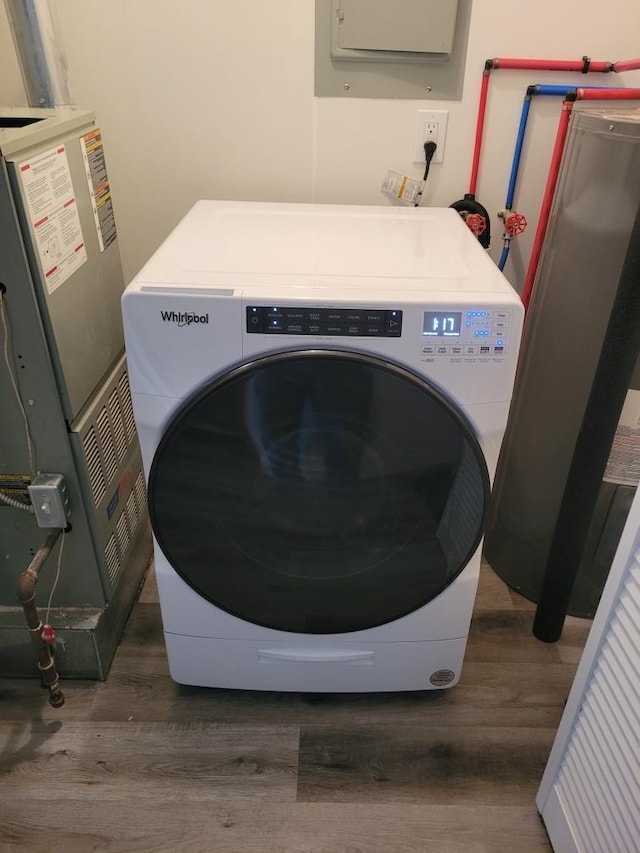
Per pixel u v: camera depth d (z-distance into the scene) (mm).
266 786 1291
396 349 1021
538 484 1614
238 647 1349
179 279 1032
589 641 1048
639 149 1197
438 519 1176
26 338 1139
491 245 1746
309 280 1052
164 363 1034
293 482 1139
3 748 1340
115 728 1383
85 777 1295
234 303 986
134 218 1712
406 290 1026
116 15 1468
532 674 1524
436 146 1612
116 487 1484
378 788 1294
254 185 1671
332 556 1220
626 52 1512
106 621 1462
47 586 1414
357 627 1311
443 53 1488
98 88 1552
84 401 1309
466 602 1294
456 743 1376
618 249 1281
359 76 1527
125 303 991
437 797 1282
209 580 1236
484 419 1090
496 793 1291
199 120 1587
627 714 924
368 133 1601
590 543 1576
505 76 1532
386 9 1438
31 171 1062
